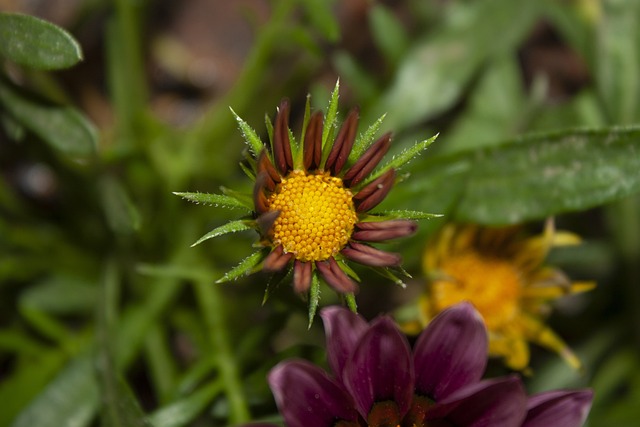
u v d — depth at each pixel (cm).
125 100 38
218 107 38
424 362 27
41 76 36
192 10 44
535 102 38
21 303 35
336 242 26
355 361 26
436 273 32
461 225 33
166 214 37
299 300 29
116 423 30
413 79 37
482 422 26
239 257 38
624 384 40
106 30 42
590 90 38
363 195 26
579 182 31
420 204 32
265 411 32
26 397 34
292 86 40
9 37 29
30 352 35
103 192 33
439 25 37
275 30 36
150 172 36
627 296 38
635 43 37
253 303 37
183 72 44
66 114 32
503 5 37
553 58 44
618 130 31
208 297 35
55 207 41
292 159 26
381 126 37
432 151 38
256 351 32
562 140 31
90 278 38
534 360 39
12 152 40
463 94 40
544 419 26
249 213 26
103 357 31
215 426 35
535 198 32
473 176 32
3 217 38
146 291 37
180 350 39
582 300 40
